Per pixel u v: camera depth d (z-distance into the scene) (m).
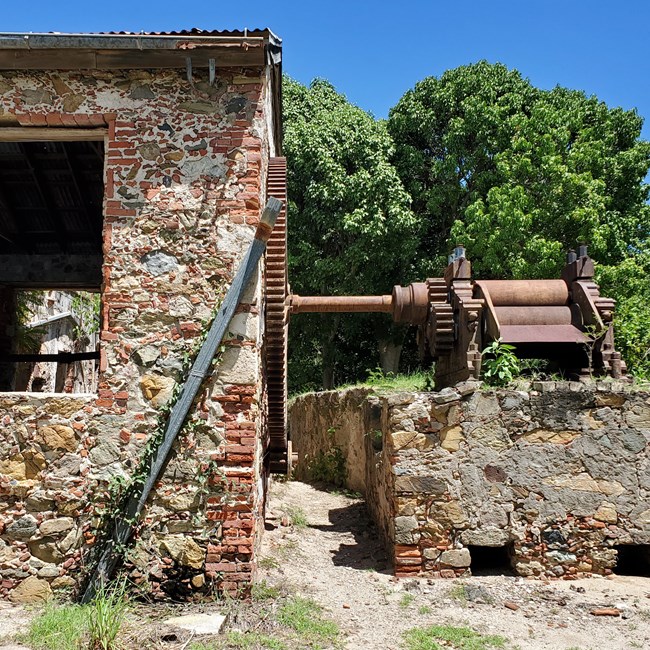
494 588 5.69
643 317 10.78
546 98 18.77
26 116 5.64
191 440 5.38
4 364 8.74
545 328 7.24
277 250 6.56
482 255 16.14
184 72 5.67
